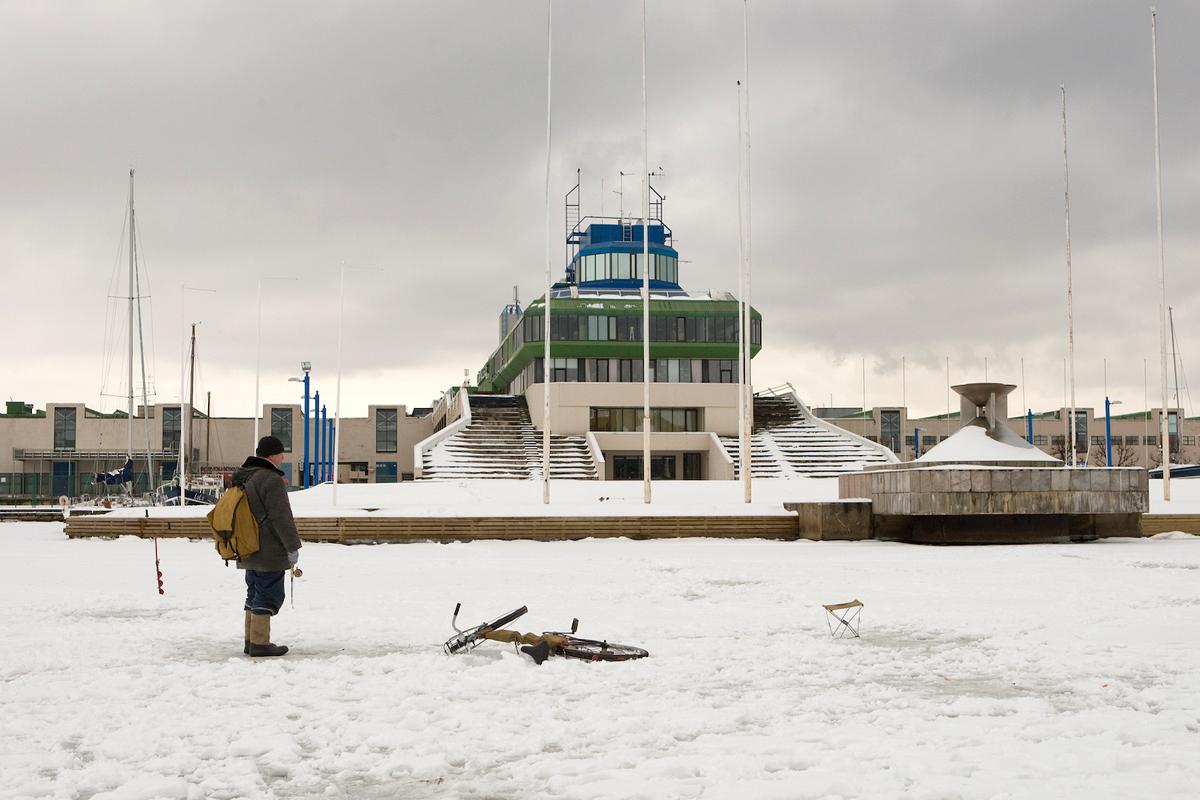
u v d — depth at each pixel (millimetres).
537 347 81500
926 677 9930
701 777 6578
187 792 6328
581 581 20500
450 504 43031
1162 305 40125
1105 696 8938
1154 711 8391
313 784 6602
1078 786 6215
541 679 9852
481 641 11867
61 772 6746
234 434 102625
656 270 92188
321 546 33000
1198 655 10875
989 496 31781
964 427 35094
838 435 81125
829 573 22141
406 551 30797
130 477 72875
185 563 25766
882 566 24094
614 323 82250
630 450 81938
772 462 75938
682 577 21250
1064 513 32312
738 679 9844
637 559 26797
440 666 10523
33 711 8547
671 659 10914
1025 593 17484
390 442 102562
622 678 9875
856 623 13734
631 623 13789
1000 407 35062
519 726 7977
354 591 18359
